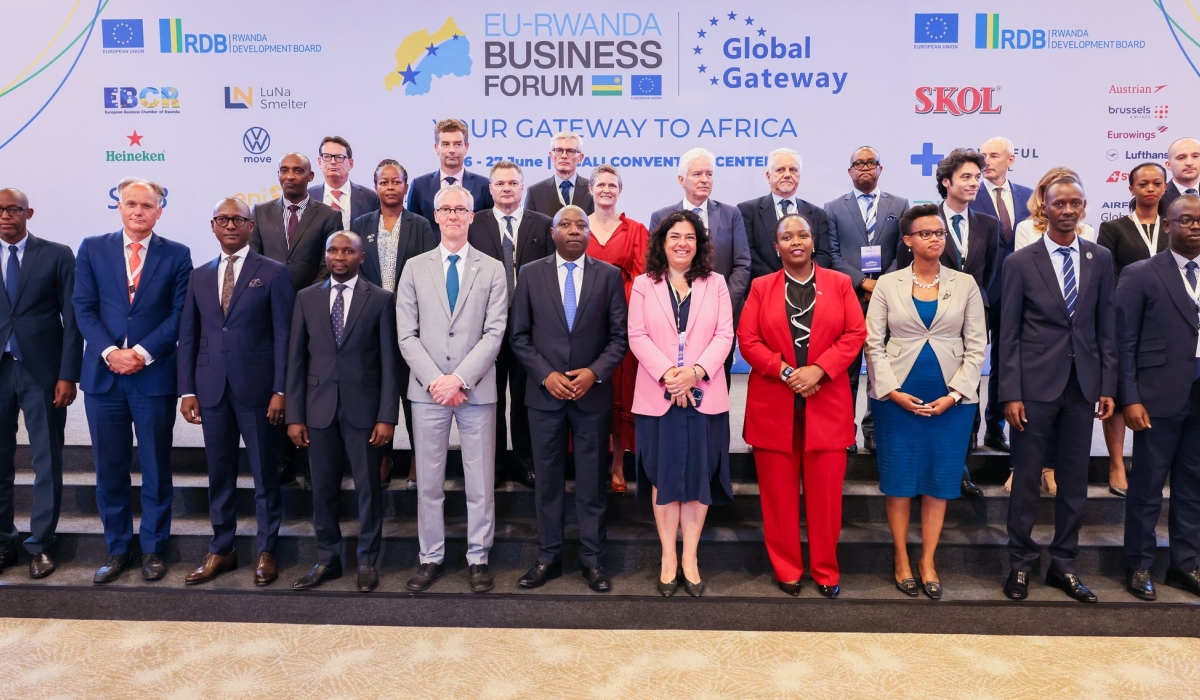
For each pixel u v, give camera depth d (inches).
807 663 103.6
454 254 116.1
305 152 200.2
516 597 113.3
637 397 114.7
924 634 111.6
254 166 200.8
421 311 115.0
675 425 112.5
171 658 104.3
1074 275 110.7
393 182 131.4
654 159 200.1
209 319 116.0
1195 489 112.9
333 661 103.8
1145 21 191.9
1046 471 133.3
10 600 116.0
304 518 135.1
